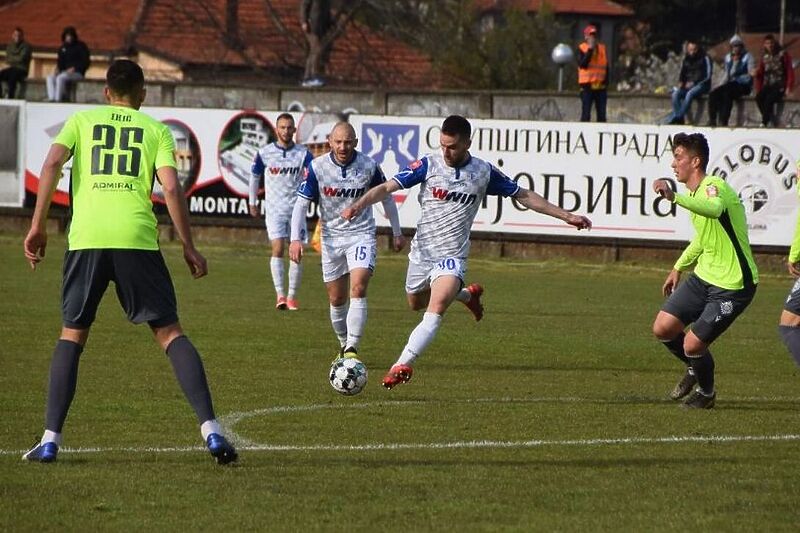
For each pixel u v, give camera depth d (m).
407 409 33.22
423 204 34.59
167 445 27.81
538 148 82.81
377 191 33.97
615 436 29.86
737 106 91.50
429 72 156.88
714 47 198.75
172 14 160.75
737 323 56.91
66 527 21.19
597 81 89.38
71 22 166.38
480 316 39.94
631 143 81.69
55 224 90.38
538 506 22.97
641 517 22.28
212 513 22.12
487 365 42.16
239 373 38.84
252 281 69.25
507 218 84.00
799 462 27.16
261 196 87.12
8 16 167.75
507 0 181.12
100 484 24.06
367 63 155.50
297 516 22.00
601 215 82.56
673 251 82.62
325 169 40.62
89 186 25.23
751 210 80.19
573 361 43.53
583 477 25.39
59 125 88.38
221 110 86.50
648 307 62.06
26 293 59.91
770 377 41.06
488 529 21.39
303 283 69.31
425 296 35.56
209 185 87.12
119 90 25.97
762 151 79.75
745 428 31.27
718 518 22.27
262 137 86.06
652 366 42.78
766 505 23.25
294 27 158.62
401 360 32.62
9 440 28.08
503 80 152.38
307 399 34.47
